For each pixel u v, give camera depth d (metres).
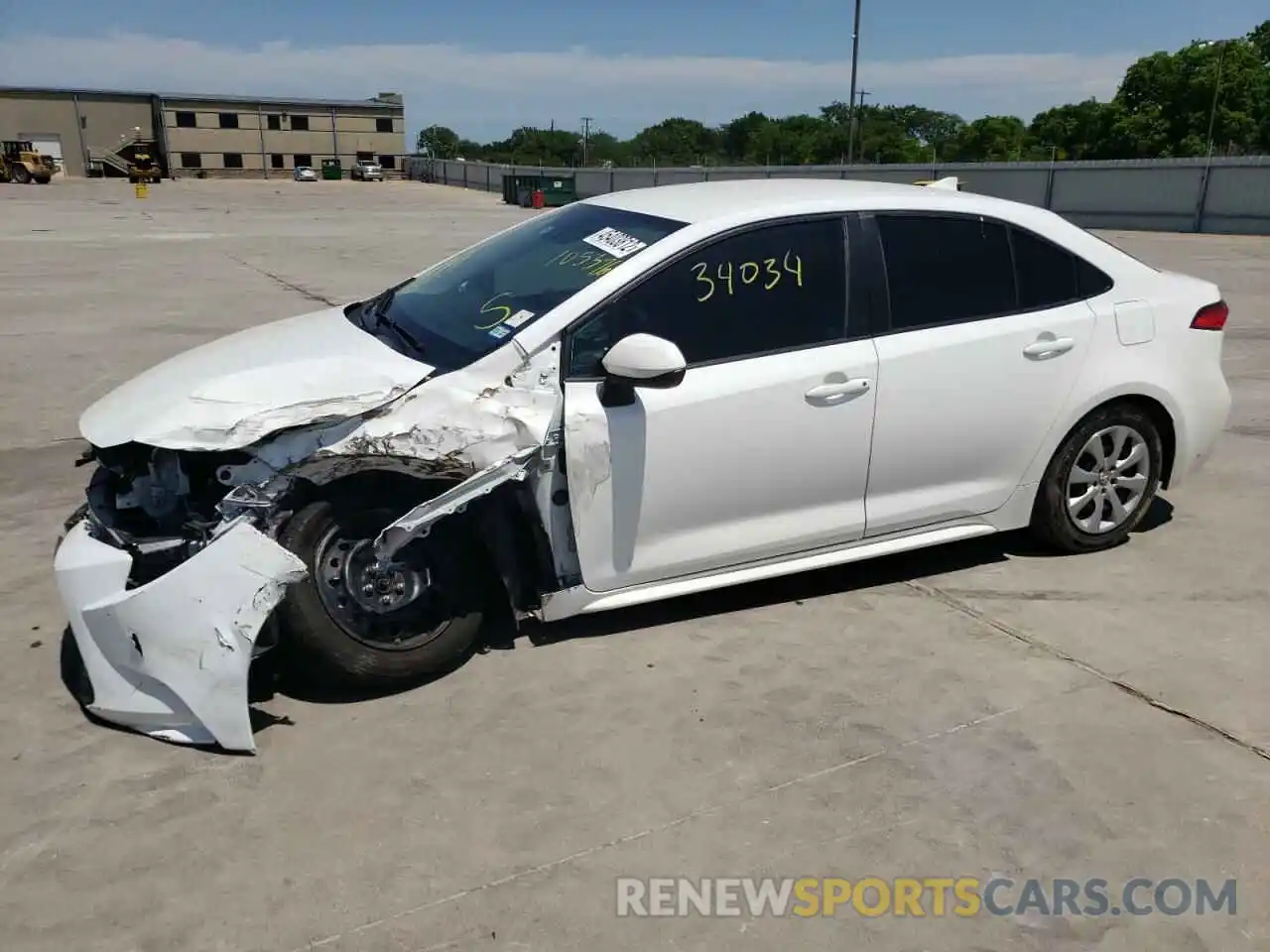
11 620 4.02
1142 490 4.66
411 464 3.27
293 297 12.95
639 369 3.25
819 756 3.15
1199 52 65.81
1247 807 2.91
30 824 2.82
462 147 136.38
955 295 4.07
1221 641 3.88
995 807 2.91
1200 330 4.58
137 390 3.50
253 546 3.01
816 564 4.02
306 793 2.96
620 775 3.04
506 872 2.65
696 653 3.77
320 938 2.42
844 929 2.47
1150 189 29.05
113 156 76.19
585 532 3.54
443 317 3.83
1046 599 4.22
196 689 3.05
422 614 3.50
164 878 2.62
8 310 11.62
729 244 3.73
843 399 3.81
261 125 84.19
